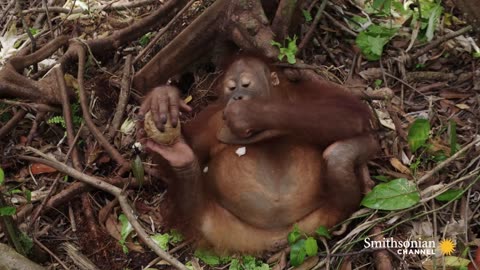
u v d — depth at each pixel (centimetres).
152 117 364
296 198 379
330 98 385
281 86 398
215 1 425
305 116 371
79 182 406
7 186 418
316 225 384
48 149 432
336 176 372
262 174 378
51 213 407
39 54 445
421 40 457
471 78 445
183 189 375
